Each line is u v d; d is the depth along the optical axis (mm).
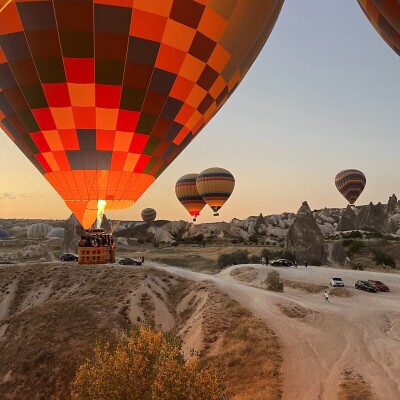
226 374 18859
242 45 19047
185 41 16688
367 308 30000
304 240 69312
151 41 16109
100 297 34156
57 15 14953
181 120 19047
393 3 20734
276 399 15984
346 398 15438
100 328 25969
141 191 19844
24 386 20797
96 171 18109
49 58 15695
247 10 17938
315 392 16500
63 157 17797
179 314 32719
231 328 24984
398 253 73688
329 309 29297
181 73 17438
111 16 15234
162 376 10953
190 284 38312
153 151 18953
